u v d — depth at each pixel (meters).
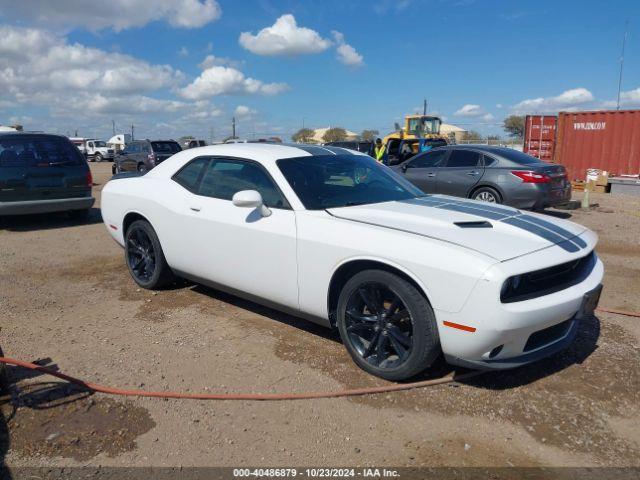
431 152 10.80
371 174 4.57
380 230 3.44
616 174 16.69
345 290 3.58
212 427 3.01
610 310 4.83
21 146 9.20
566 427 2.99
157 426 3.02
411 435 2.93
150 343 4.13
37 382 3.49
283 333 4.30
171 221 4.84
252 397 3.31
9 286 5.64
